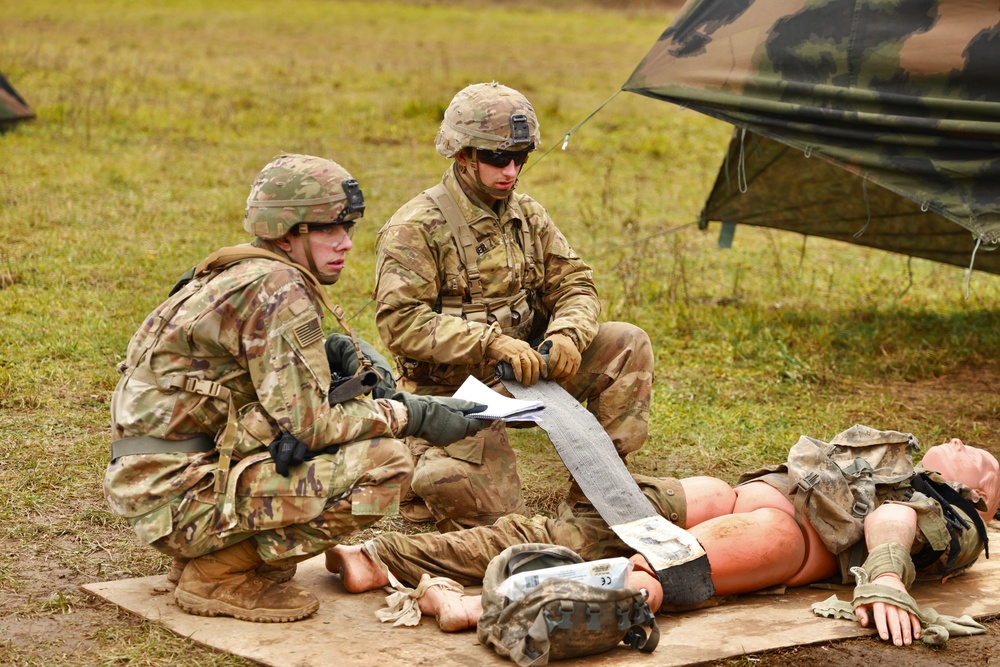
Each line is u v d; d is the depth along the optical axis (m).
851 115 4.66
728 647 3.11
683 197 11.22
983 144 4.39
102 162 10.95
